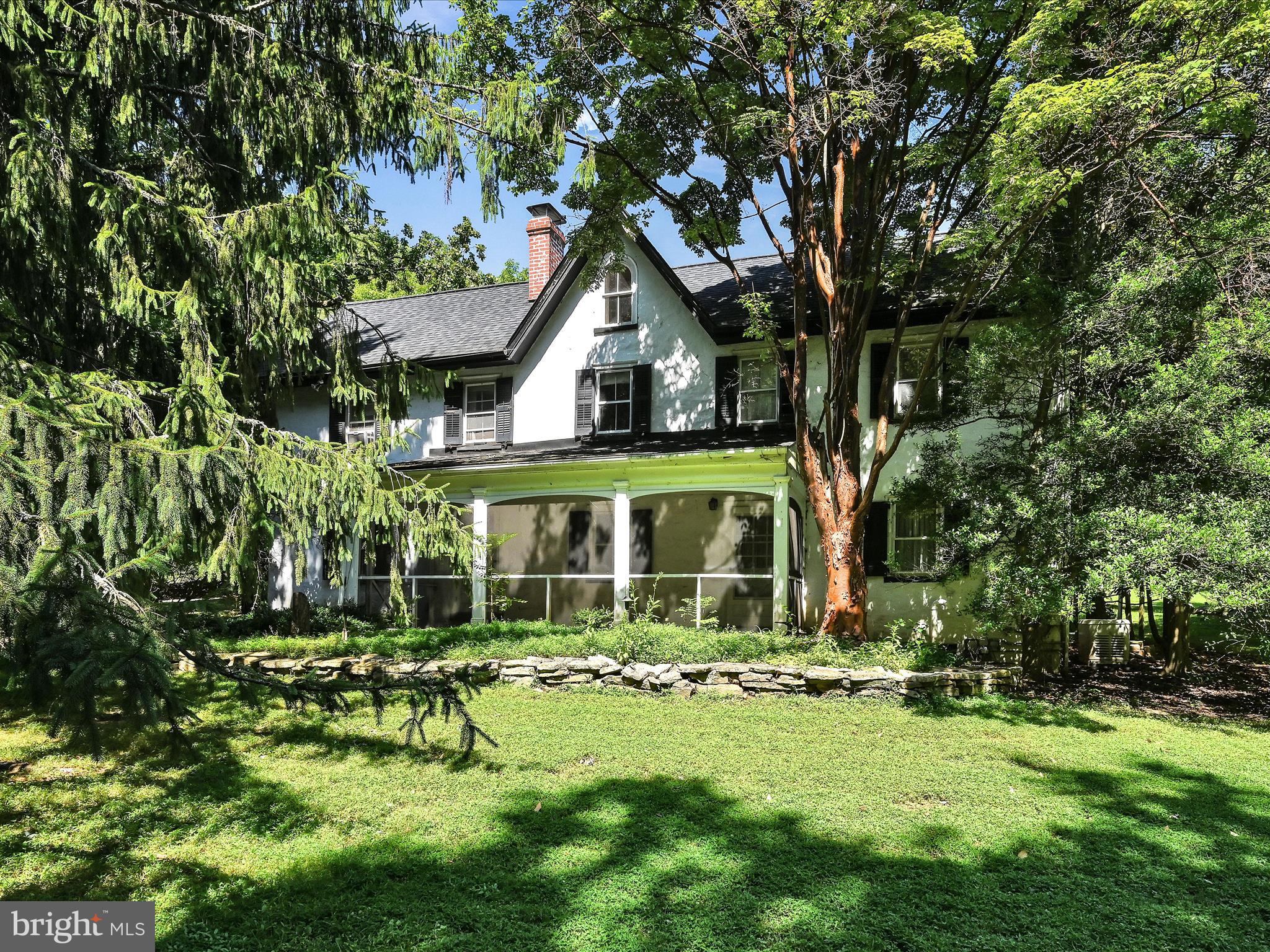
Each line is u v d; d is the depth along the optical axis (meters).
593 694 9.18
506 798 5.55
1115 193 9.51
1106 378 9.00
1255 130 8.91
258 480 7.22
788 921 3.77
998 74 10.08
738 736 7.25
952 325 13.02
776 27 8.79
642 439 15.30
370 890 4.12
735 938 3.60
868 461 13.57
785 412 14.32
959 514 10.31
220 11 9.22
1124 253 9.27
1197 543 7.33
